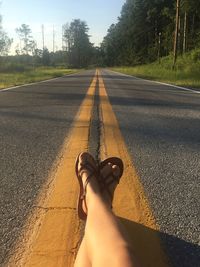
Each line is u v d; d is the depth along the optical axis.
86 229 0.37
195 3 15.86
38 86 4.92
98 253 0.31
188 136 1.45
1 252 0.56
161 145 1.29
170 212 0.71
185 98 3.02
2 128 1.64
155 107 2.39
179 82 5.72
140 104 2.57
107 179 0.61
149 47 25.83
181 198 0.79
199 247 0.58
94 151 1.18
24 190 0.84
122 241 0.32
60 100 2.88
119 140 1.35
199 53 11.61
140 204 0.74
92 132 1.50
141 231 0.62
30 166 1.04
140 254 0.54
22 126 1.68
